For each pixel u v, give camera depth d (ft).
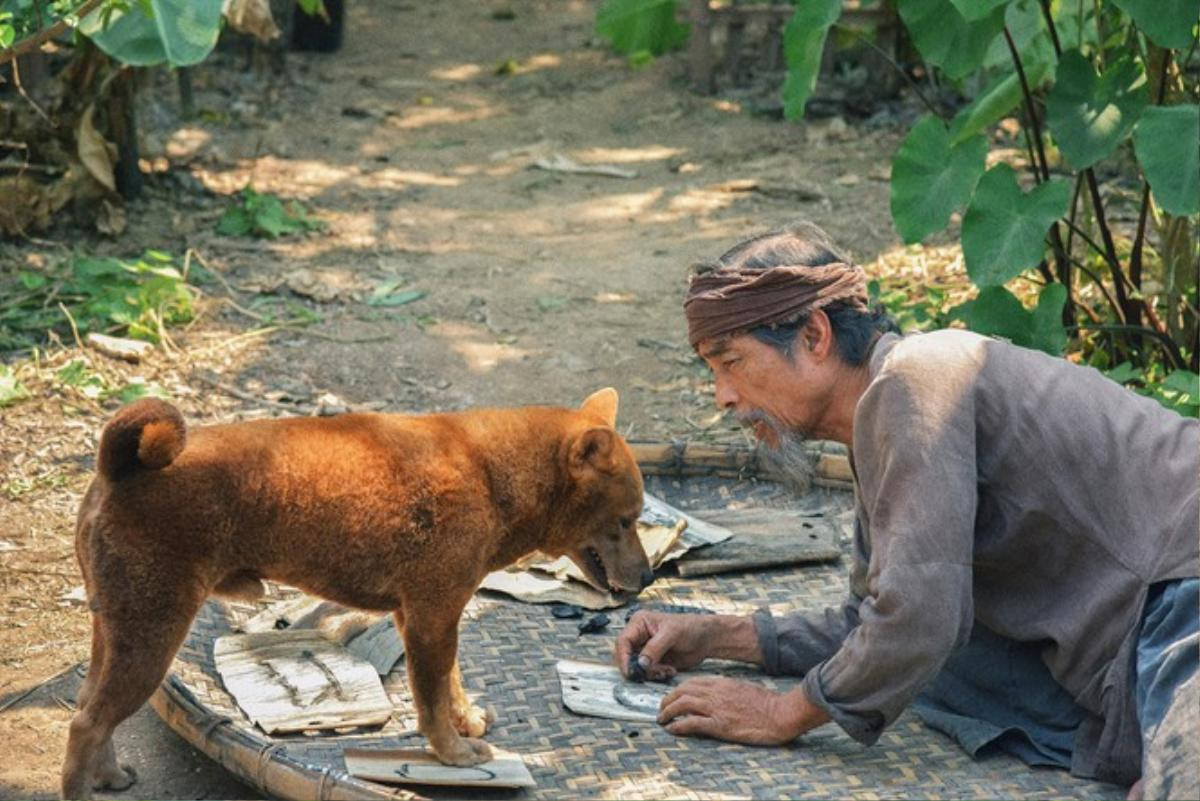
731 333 15.40
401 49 50.29
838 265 15.51
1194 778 13.08
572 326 30.07
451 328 29.91
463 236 34.81
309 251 33.50
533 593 19.51
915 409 14.64
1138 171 31.71
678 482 22.58
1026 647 15.92
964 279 30.50
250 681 16.87
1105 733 14.85
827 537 20.86
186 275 30.63
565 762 15.78
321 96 45.03
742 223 34.94
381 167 39.45
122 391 26.45
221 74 45.37
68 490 23.62
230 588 15.28
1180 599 14.19
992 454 14.85
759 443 16.40
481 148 41.11
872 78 42.11
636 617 17.84
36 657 19.34
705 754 15.85
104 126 33.86
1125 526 14.66
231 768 15.15
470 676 17.58
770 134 40.83
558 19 53.88
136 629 14.47
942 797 14.92
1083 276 28.40
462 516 15.19
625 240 34.47
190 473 14.46
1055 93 22.06
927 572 14.35
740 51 44.68
